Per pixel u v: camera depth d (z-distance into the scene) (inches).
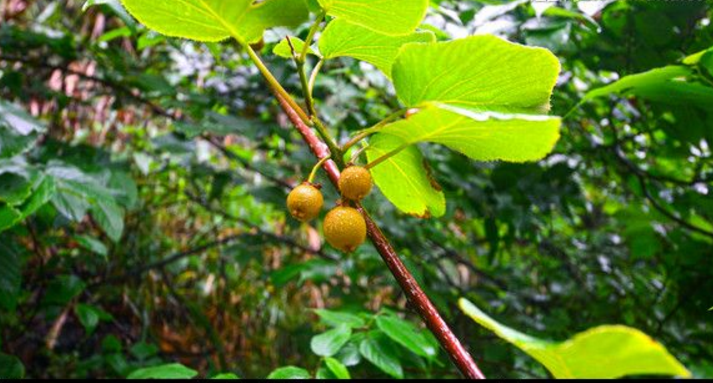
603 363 6.8
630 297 41.1
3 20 47.9
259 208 58.7
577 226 51.0
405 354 25.0
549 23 22.8
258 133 32.5
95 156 33.3
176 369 22.6
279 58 30.0
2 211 20.3
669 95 17.0
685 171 39.2
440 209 14.4
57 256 37.9
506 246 37.0
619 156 31.6
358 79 38.7
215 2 10.4
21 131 23.1
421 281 30.4
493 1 25.0
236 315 54.7
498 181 32.6
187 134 29.9
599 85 28.6
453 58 10.1
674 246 35.4
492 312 38.2
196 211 57.8
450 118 10.2
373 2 10.3
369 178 11.6
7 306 24.1
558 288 43.1
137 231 49.4
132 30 21.1
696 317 33.3
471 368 10.1
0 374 25.1
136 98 35.2
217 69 38.5
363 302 39.9
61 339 46.6
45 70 46.7
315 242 57.4
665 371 6.4
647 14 24.1
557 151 35.4
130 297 48.3
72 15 55.5
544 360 7.5
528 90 10.6
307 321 57.8
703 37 23.7
